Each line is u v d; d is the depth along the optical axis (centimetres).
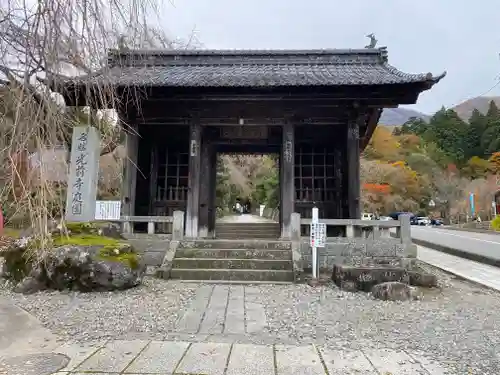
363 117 1109
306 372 355
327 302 643
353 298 675
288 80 1036
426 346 439
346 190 1225
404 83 985
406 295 674
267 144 1293
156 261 920
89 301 621
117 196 1382
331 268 912
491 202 4647
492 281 871
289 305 620
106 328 486
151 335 461
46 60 337
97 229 820
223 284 779
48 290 682
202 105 1138
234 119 1152
